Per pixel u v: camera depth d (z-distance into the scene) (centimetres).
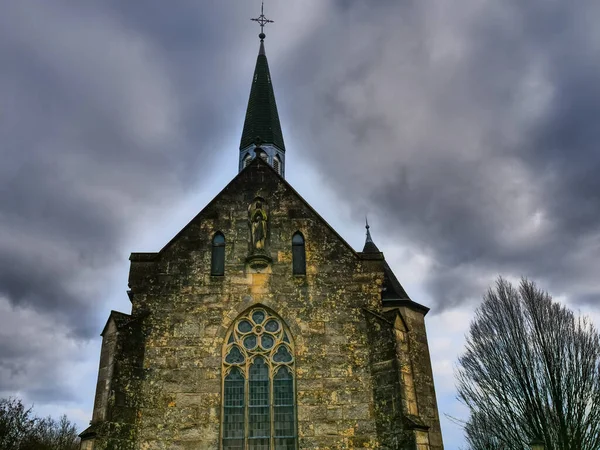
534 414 3353
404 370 2252
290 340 2355
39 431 5912
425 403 2888
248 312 2408
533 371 3447
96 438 1994
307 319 2380
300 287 2444
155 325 2350
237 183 2677
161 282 2438
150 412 2184
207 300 2406
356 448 2141
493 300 3747
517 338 3572
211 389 2239
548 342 3453
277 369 2303
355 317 2391
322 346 2330
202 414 2194
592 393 3269
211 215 2597
